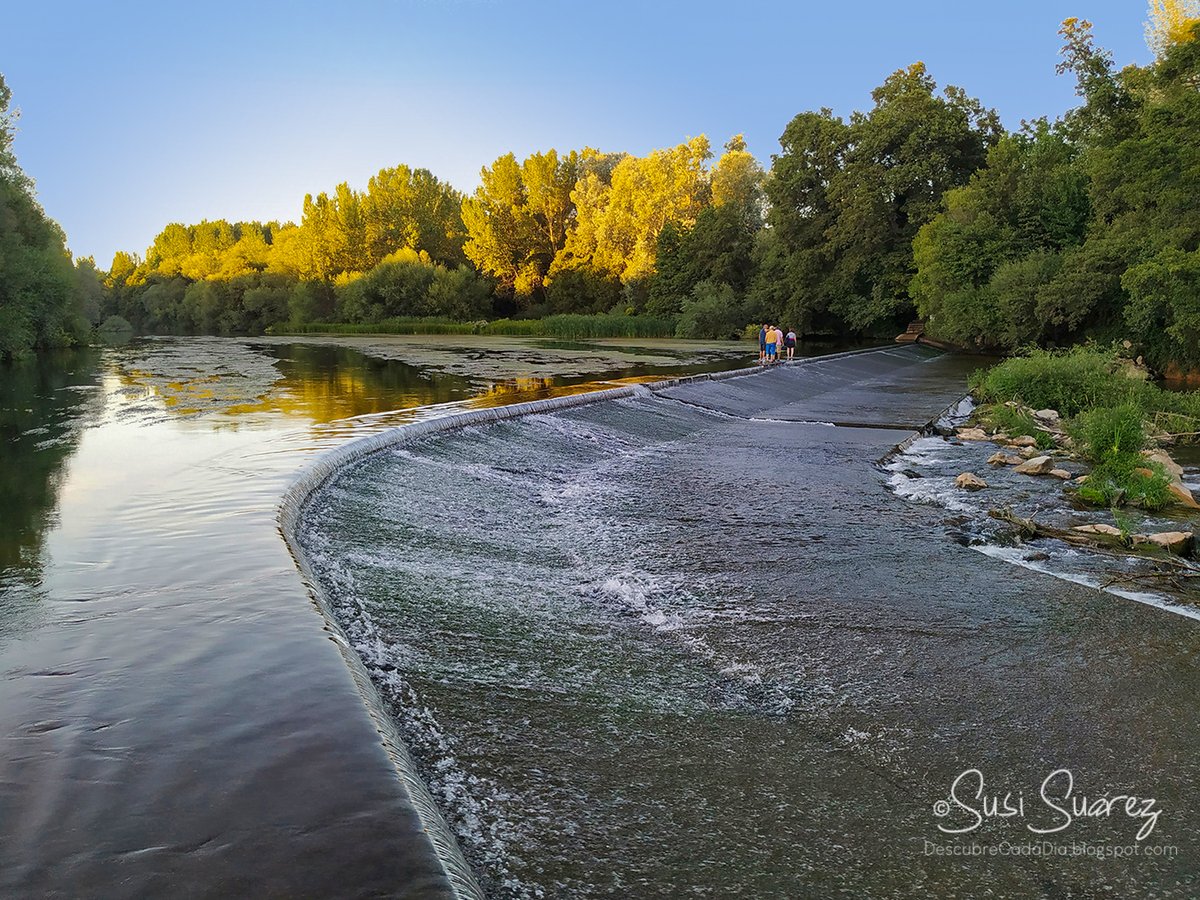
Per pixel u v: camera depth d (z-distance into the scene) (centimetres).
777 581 779
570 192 8356
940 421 2042
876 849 374
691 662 585
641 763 432
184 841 291
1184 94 2720
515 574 758
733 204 6306
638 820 378
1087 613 704
